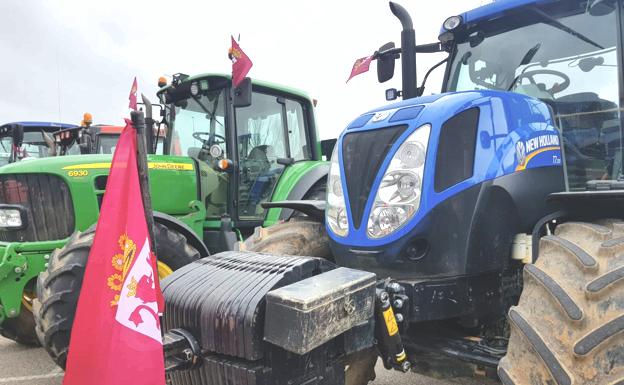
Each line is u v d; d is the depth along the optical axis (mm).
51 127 9688
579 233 1729
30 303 3996
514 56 2838
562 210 2039
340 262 2197
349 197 2174
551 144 2271
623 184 1810
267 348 1582
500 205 2055
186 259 3750
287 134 5352
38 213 3814
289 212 5008
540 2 2674
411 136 2051
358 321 1610
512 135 2127
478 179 2010
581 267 1547
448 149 2004
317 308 1463
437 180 1977
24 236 3766
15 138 7938
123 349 1375
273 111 5230
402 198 2002
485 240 2033
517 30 2852
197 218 4512
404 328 1940
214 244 4641
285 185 5047
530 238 2086
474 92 2160
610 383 1348
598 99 2531
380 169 2094
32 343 4340
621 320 1385
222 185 4836
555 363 1438
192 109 5102
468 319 2141
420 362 2182
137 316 1406
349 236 2137
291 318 1456
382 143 2137
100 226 1413
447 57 3146
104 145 7383
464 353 2018
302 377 1655
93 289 1391
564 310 1480
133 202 1433
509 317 1625
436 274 1994
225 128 4793
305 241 2691
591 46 2570
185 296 1781
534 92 2744
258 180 5066
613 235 1644
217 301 1673
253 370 1556
